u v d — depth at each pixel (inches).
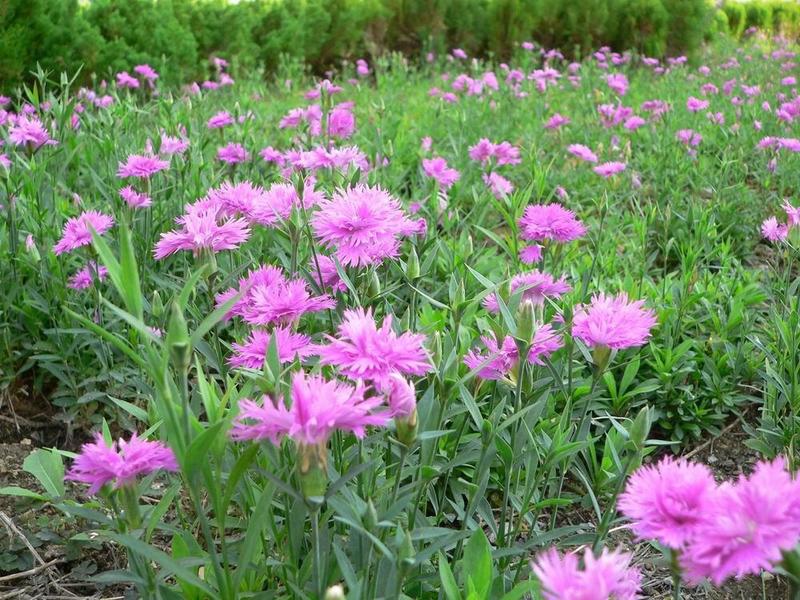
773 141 48.4
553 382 21.4
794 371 26.1
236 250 29.1
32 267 29.9
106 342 28.3
